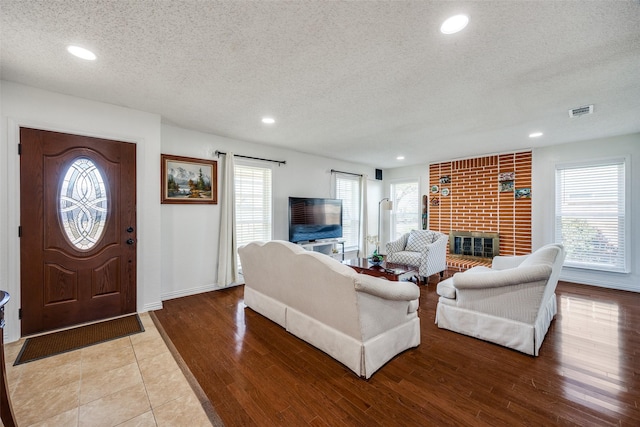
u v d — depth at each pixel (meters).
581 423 1.54
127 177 3.03
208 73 2.23
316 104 2.87
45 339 2.50
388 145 4.60
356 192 6.41
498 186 5.09
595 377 1.96
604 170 4.14
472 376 1.98
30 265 2.55
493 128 3.64
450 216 5.76
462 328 2.64
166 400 1.74
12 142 2.44
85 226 2.82
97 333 2.63
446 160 5.82
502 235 5.04
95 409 1.66
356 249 6.41
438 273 4.94
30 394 1.78
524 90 2.51
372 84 2.41
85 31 1.70
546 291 2.32
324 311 2.21
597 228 4.21
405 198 6.77
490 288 2.46
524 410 1.64
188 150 3.76
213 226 4.02
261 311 3.04
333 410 1.65
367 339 1.99
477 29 1.67
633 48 1.84
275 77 2.30
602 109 2.96
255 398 1.75
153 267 3.22
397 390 1.83
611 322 2.89
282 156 4.88
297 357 2.23
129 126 3.02
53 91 2.60
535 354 2.23
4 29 1.68
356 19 1.58
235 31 1.71
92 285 2.87
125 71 2.21
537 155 4.69
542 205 4.64
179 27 1.67
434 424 1.54
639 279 3.88
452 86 2.44
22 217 2.50
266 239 4.67
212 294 3.84
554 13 1.52
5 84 2.40
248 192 4.44
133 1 1.45
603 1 1.42
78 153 2.75
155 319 2.96
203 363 2.15
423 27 1.65
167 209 3.61
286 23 1.62
